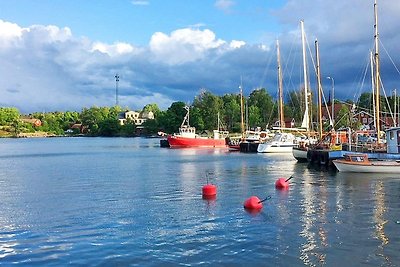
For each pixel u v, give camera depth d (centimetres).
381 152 5191
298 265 1734
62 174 5450
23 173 5650
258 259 1809
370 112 11875
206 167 6181
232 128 18925
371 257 1814
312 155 5888
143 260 1833
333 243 2009
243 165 6391
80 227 2439
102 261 1834
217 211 2784
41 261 1862
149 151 11144
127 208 2977
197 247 1991
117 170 5925
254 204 2811
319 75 6488
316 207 2845
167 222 2505
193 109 19862
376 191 3475
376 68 5469
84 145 15862
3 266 1808
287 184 3762
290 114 17975
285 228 2292
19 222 2598
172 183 4347
